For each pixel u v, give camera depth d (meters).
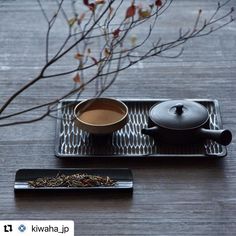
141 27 1.50
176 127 1.16
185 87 1.33
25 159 1.17
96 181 1.11
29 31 1.49
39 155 1.17
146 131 1.17
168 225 1.06
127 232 1.05
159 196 1.10
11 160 1.17
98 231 1.05
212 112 1.25
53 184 1.11
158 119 1.17
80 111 1.14
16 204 1.09
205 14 1.55
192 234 1.05
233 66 1.39
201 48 1.44
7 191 1.11
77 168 1.14
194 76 1.36
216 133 1.15
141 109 1.25
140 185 1.12
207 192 1.11
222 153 1.16
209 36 1.48
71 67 1.38
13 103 1.28
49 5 1.58
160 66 1.39
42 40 1.46
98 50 1.42
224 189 1.12
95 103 1.20
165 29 1.50
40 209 1.08
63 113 1.24
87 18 1.50
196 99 1.28
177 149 1.17
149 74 1.36
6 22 1.52
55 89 1.32
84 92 1.30
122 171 1.13
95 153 1.16
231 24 1.52
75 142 1.18
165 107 1.20
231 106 1.28
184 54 1.42
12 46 1.44
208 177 1.14
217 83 1.34
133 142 1.18
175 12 1.56
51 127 1.23
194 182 1.13
